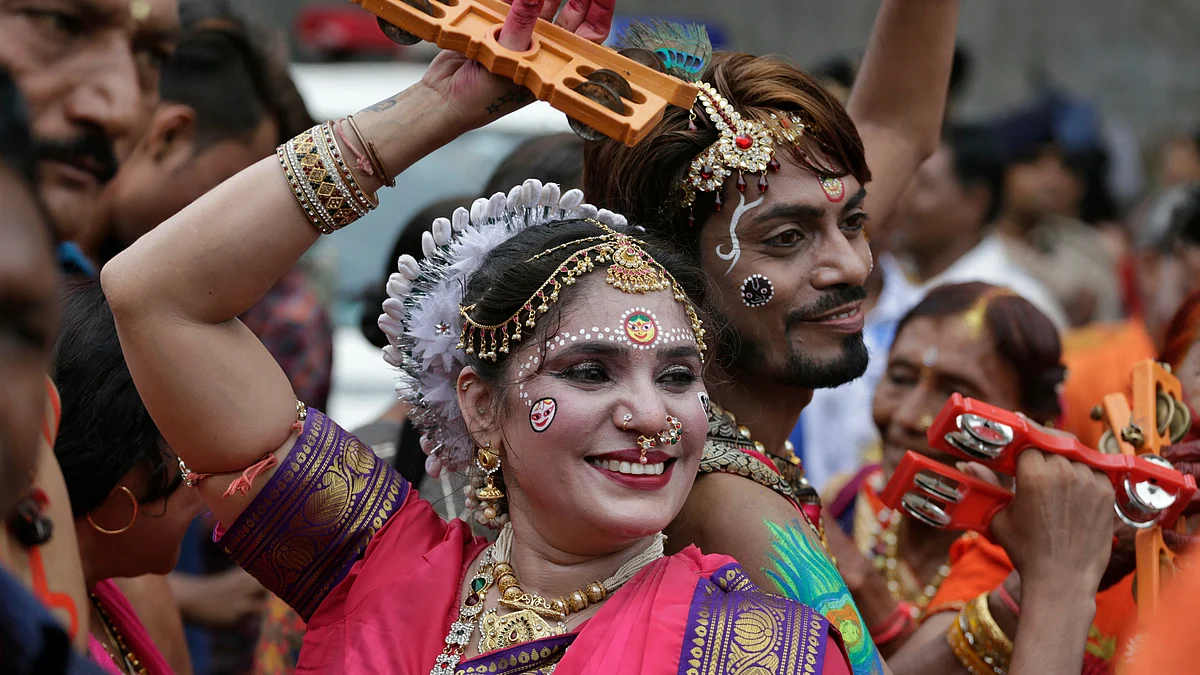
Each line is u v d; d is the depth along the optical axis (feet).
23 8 8.41
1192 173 26.89
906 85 9.05
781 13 34.83
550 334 6.40
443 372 6.98
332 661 6.66
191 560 12.48
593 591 6.47
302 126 12.48
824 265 7.61
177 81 11.69
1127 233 27.61
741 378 7.89
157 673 8.50
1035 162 23.93
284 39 12.78
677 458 6.47
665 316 6.49
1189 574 5.96
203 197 6.79
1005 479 9.61
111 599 8.36
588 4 6.68
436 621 6.58
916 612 9.64
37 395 4.20
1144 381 7.70
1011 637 7.93
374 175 6.73
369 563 6.95
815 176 7.57
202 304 6.71
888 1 9.02
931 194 19.35
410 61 27.58
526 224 7.00
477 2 6.57
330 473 7.09
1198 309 8.48
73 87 8.61
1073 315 22.57
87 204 8.95
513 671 6.31
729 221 7.57
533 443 6.39
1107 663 8.04
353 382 19.51
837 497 11.61
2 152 4.16
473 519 8.39
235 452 6.89
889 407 10.18
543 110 21.15
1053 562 7.29
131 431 7.51
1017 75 36.09
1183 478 7.22
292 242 6.75
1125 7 36.78
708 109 7.55
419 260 10.37
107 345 7.56
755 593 6.23
